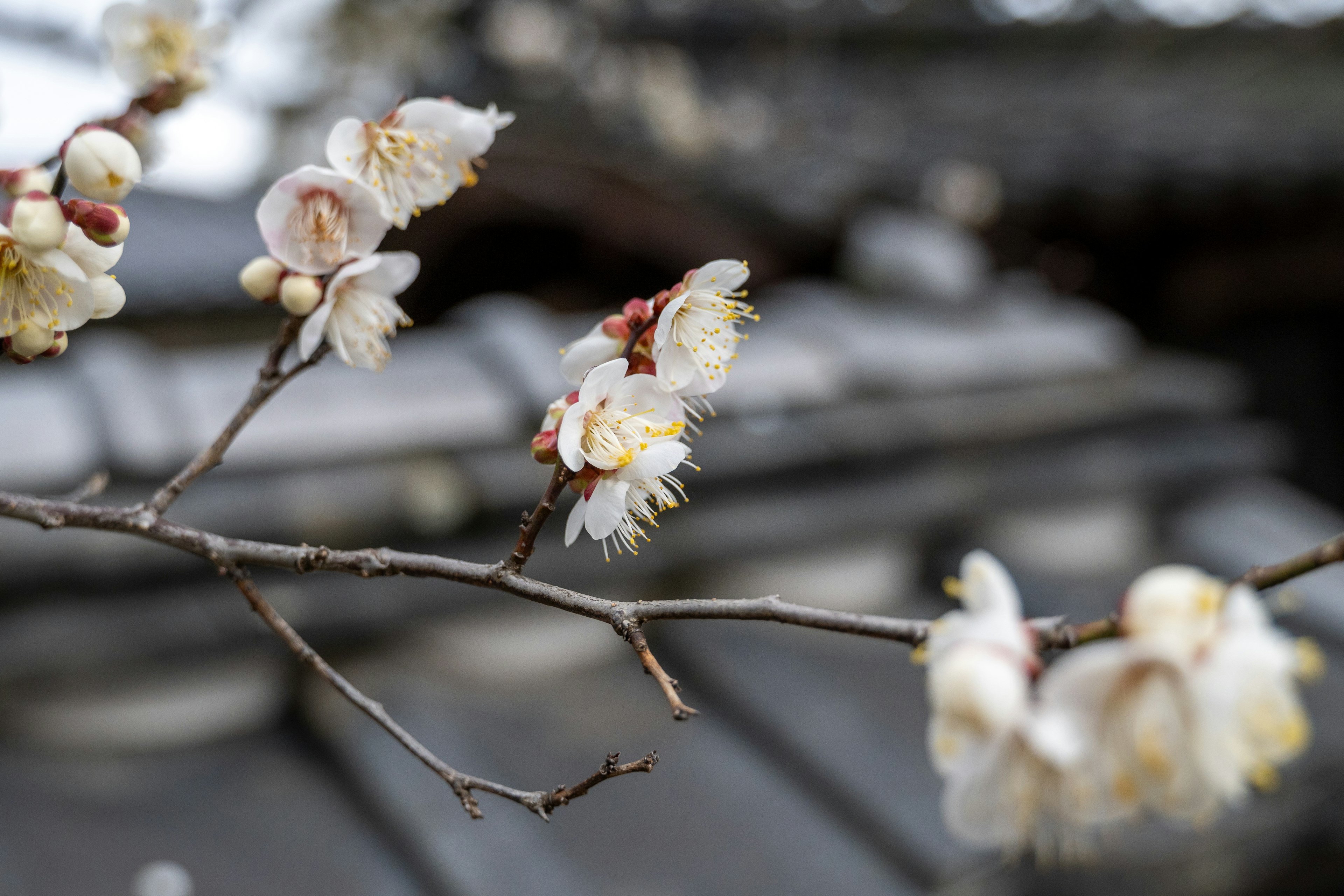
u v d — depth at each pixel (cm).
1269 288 199
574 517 41
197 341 180
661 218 156
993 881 66
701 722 81
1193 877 72
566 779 72
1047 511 114
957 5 267
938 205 171
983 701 36
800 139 215
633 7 241
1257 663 35
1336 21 243
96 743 69
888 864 67
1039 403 119
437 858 62
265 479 76
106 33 46
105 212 41
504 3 217
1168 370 141
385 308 43
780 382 104
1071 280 204
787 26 252
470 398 85
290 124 258
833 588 99
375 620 77
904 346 115
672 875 64
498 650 83
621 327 42
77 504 42
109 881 59
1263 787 37
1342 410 216
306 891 61
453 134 44
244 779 70
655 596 90
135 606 69
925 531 103
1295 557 37
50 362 93
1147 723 36
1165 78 266
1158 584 36
